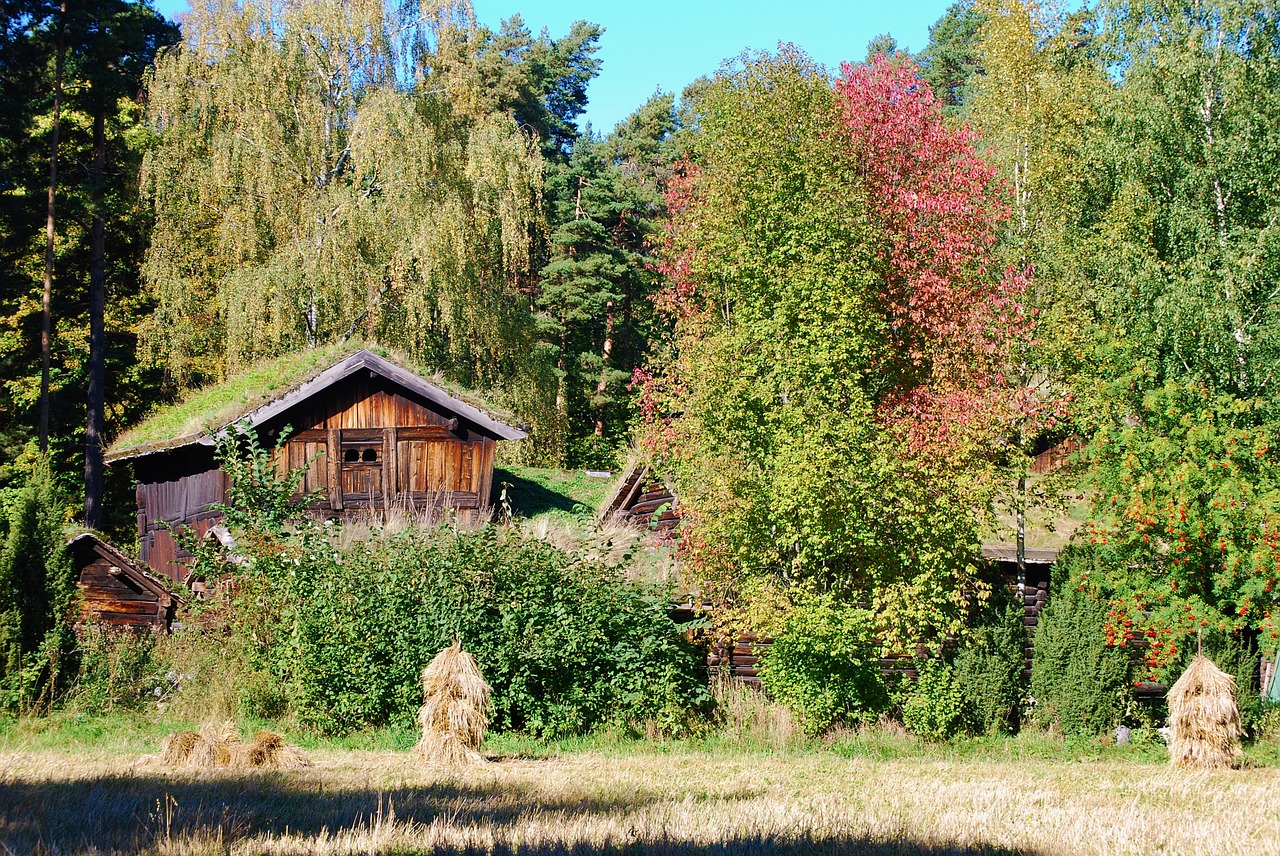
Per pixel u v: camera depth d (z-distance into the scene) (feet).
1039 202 89.35
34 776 45.16
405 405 92.99
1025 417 75.00
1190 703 54.80
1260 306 76.48
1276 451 68.69
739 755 60.08
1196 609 63.26
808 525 65.00
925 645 69.87
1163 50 82.84
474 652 63.57
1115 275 80.23
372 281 109.09
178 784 42.45
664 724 65.57
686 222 83.71
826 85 82.02
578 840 29.43
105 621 78.59
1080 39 99.50
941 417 69.67
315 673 64.28
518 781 45.73
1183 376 75.56
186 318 111.55
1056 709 68.85
